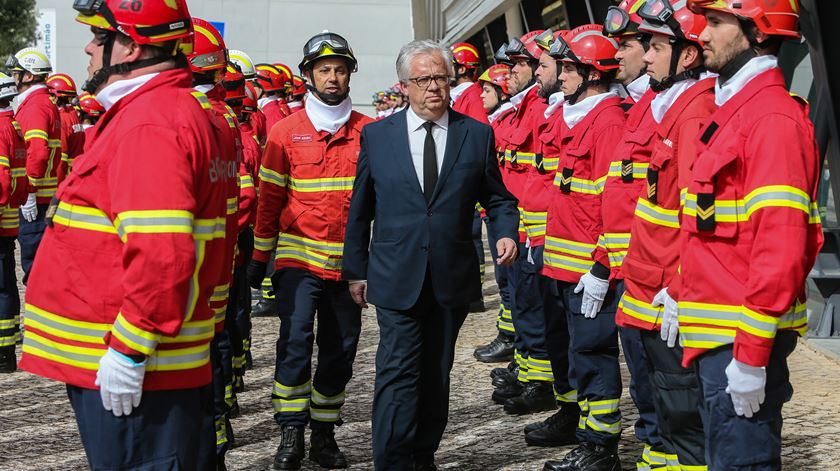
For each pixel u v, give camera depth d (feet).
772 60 10.03
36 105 26.27
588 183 15.47
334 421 16.58
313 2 116.78
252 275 17.15
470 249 14.48
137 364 9.17
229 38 114.83
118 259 9.43
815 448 16.30
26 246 26.16
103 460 9.61
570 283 15.67
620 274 12.71
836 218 25.93
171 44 9.80
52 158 26.61
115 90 9.61
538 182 18.22
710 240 10.16
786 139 9.47
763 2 9.86
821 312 26.03
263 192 16.80
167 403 9.70
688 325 10.37
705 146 10.28
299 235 16.57
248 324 23.03
